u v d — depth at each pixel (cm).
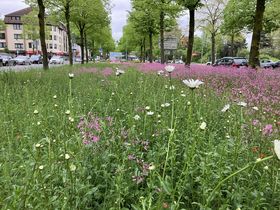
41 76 1153
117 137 365
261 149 346
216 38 5978
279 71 1465
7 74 1092
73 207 240
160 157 316
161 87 762
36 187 239
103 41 5944
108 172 307
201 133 345
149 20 3728
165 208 225
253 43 1758
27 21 6394
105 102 615
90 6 3394
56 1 2934
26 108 544
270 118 498
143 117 448
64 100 618
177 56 10038
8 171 276
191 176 284
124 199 259
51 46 11275
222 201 263
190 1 2220
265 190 276
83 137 335
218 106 576
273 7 3197
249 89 855
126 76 1109
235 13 3469
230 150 334
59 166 279
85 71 1645
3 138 393
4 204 220
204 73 1377
